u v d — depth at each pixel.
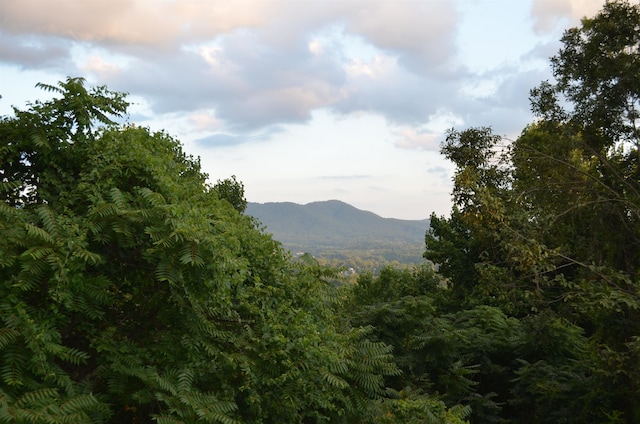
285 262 7.01
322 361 5.98
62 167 5.47
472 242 24.41
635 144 14.76
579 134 15.12
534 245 10.28
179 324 5.25
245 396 5.47
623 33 14.39
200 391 5.14
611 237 13.13
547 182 13.86
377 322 11.54
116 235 4.95
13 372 3.84
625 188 14.05
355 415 6.68
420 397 7.93
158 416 4.33
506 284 11.53
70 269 4.35
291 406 5.49
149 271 5.26
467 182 12.80
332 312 7.83
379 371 7.24
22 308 4.16
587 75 15.09
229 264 4.92
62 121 5.45
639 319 9.55
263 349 5.62
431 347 11.44
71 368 4.82
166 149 6.39
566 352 12.67
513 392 11.65
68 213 4.89
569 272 16.64
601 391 9.70
